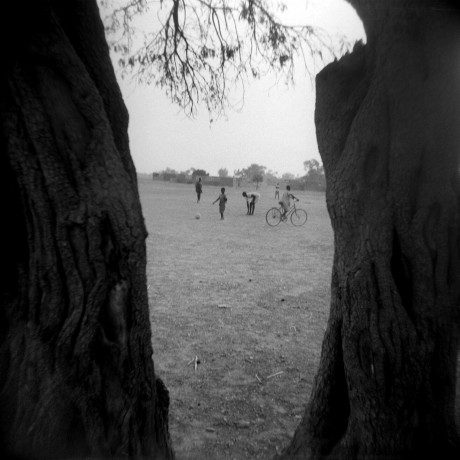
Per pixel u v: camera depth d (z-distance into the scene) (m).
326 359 2.01
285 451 2.24
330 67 1.83
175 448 2.64
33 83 1.15
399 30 1.42
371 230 1.55
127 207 1.33
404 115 1.46
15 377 1.31
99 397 1.37
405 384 1.56
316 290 6.25
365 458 1.67
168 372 3.63
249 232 12.59
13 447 1.30
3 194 1.25
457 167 1.52
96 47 1.40
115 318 1.35
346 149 1.63
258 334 4.48
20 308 1.29
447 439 1.66
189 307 5.33
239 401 3.20
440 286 1.52
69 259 1.23
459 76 1.43
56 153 1.18
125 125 1.52
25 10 1.13
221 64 3.04
